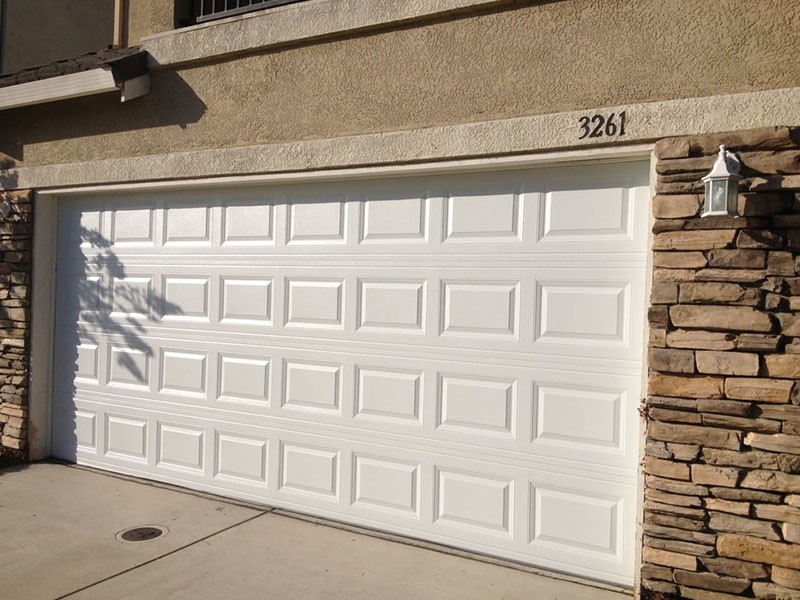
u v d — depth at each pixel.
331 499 5.02
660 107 3.76
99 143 6.02
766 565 3.42
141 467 5.95
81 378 6.34
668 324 3.64
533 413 4.30
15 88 6.22
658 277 3.66
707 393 3.54
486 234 4.48
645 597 3.65
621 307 4.07
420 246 4.70
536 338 4.31
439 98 4.48
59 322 6.48
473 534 4.47
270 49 5.14
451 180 4.60
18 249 6.41
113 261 6.14
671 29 3.78
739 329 3.48
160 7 5.88
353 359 4.94
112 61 5.46
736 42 3.63
